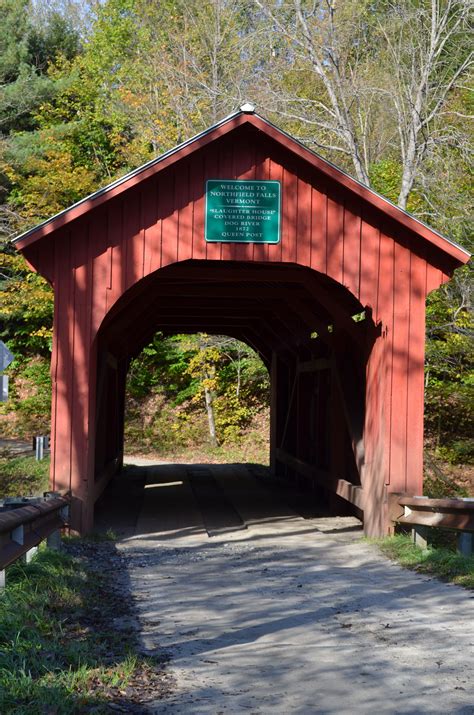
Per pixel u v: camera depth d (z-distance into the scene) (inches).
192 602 304.7
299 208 469.7
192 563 400.5
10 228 1001.5
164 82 1033.5
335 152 926.4
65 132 1201.4
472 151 761.0
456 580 336.8
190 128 994.7
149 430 1262.3
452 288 763.4
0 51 1322.6
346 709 182.2
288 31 909.8
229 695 192.5
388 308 473.7
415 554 400.8
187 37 1032.2
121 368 870.4
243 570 380.2
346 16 836.6
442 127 838.5
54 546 382.3
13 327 1278.3
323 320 649.0
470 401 940.6
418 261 477.1
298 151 457.4
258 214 466.3
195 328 930.1
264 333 861.2
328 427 657.0
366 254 473.7
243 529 530.9
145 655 227.6
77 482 459.8
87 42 1346.0
